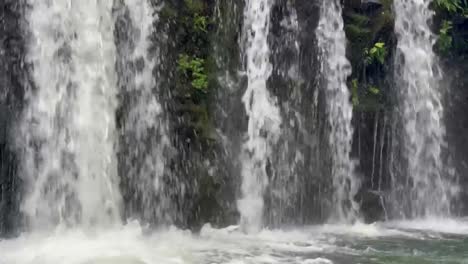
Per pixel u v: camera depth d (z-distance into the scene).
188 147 12.53
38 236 11.08
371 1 14.66
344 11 14.52
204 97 12.85
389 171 14.91
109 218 11.87
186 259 9.60
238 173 12.92
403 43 15.30
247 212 12.86
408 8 15.45
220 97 13.01
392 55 15.10
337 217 13.93
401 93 15.22
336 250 10.70
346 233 12.61
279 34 13.84
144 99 12.48
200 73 12.85
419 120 15.45
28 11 11.88
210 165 12.60
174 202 12.39
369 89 14.77
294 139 13.69
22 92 11.75
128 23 12.48
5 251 10.00
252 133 13.22
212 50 13.13
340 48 14.35
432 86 15.73
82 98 11.97
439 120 15.73
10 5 11.75
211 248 10.60
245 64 13.42
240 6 13.48
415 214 15.10
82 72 12.01
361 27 14.52
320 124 14.05
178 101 12.64
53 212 11.62
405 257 10.27
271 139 13.42
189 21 12.96
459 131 16.08
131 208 12.16
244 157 13.04
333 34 14.30
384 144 14.86
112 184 11.99
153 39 12.65
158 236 11.53
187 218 12.35
